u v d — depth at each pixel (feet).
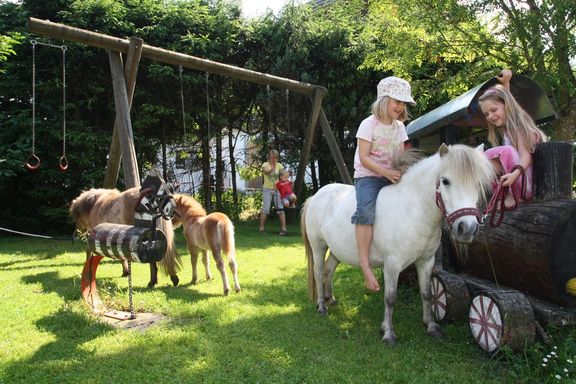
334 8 40.47
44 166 32.71
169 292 16.99
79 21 30.91
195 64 23.41
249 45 38.19
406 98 11.58
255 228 35.65
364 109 37.27
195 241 17.90
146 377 10.03
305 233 15.23
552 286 10.21
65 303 15.24
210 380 9.85
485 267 13.06
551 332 11.24
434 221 11.06
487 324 10.70
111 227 13.70
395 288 11.79
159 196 13.10
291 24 36.32
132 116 35.09
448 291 12.60
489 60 26.45
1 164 29.81
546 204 10.50
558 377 8.99
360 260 11.86
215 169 41.39
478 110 13.85
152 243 12.97
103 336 12.37
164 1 36.58
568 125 24.63
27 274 20.11
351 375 10.05
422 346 11.64
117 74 20.63
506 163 10.59
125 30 32.68
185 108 36.40
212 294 16.85
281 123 38.47
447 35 27.86
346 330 12.97
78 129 32.19
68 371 10.40
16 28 31.07
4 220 33.86
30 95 33.14
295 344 11.89
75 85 33.35
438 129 15.84
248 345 11.72
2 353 11.19
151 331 12.73
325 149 39.09
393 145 12.39
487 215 10.34
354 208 12.73
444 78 30.76
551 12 21.29
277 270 20.98
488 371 10.12
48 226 35.04
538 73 22.04
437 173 10.55
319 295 14.85
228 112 39.96
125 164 20.04
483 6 24.17
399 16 28.09
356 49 35.91
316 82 36.76
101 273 20.24
